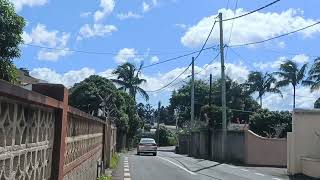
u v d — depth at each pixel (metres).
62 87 6.85
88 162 12.88
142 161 33.47
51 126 6.64
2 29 15.62
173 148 82.12
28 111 5.26
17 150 4.88
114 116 49.81
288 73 71.06
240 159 36.56
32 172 5.65
